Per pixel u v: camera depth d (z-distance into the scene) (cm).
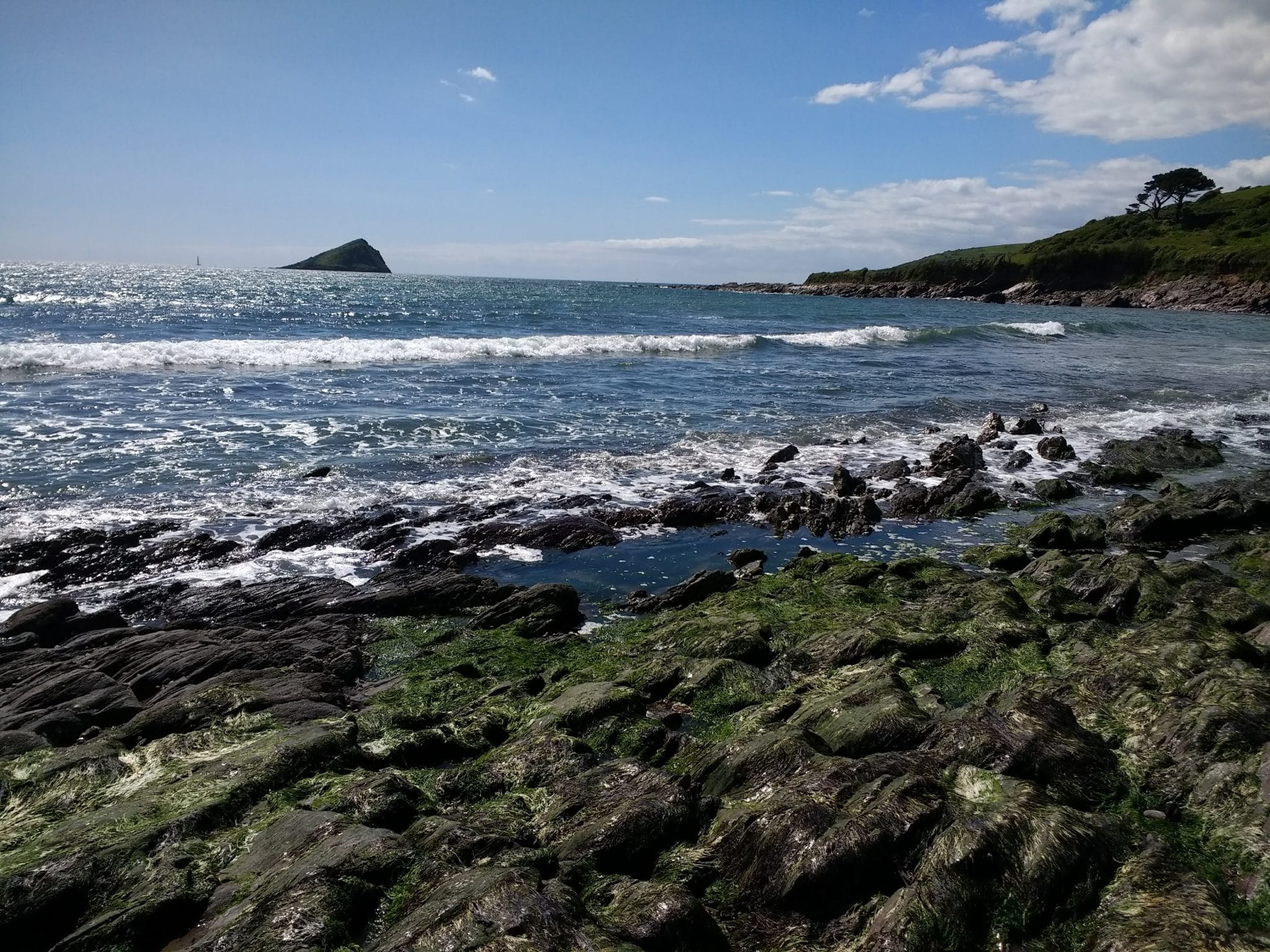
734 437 2744
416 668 1183
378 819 774
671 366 4256
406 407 2917
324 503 1895
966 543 1866
